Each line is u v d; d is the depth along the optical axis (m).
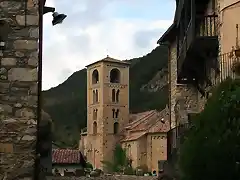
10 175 8.45
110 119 88.75
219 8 17.42
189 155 13.28
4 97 8.66
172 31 24.98
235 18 16.44
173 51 26.16
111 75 91.69
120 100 90.50
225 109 12.02
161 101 91.94
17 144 8.56
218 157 11.76
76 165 52.34
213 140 12.05
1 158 8.48
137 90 104.25
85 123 98.81
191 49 17.70
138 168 67.56
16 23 8.85
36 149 8.74
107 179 31.30
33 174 8.54
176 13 23.83
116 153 80.50
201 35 18.38
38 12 8.97
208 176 12.16
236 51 15.72
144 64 110.62
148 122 74.44
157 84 99.31
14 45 8.80
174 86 25.33
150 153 68.19
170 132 22.36
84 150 91.88
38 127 9.16
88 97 93.88
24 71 8.77
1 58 8.73
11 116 8.62
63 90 112.38
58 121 99.38
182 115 23.36
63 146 83.06
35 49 8.85
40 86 9.88
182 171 14.20
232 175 11.41
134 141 72.19
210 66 18.11
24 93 8.73
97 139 88.50
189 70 21.20
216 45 17.20
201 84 21.42
